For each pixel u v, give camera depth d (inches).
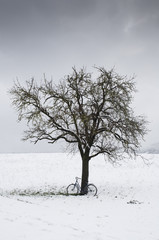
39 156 1811.0
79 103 763.4
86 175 773.3
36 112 736.3
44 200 652.1
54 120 760.3
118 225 398.0
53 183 1095.0
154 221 433.1
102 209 534.0
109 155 824.3
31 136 767.7
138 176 1193.4
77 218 418.9
